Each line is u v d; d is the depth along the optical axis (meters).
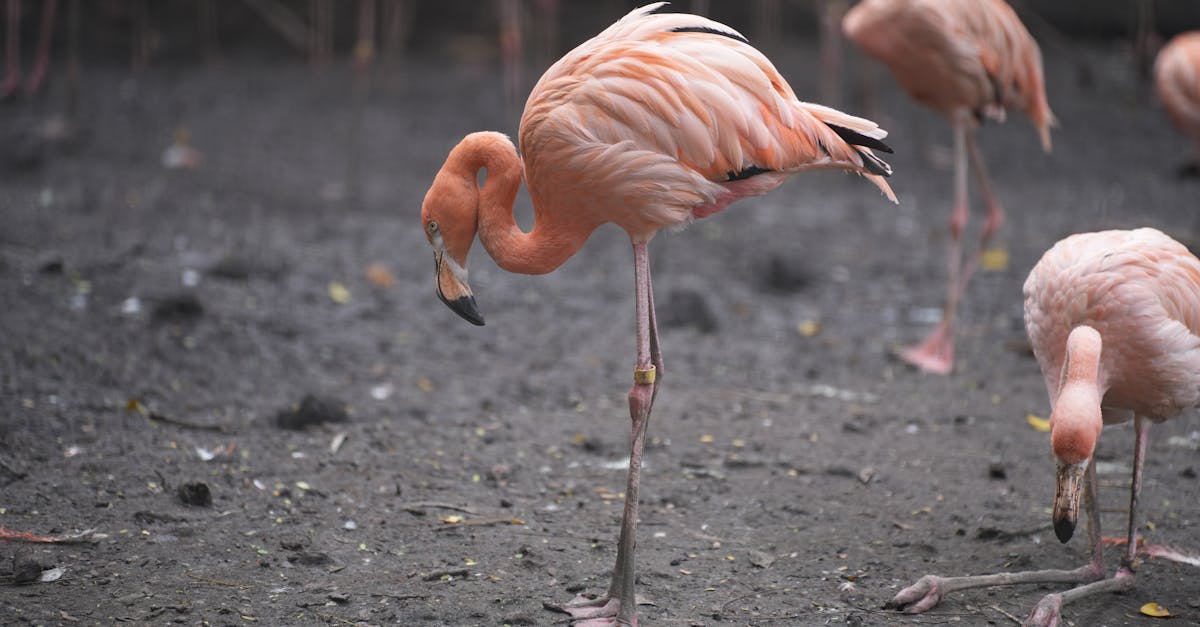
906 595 6.21
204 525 7.02
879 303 13.23
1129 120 23.75
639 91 5.78
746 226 16.56
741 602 6.30
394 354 10.83
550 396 10.02
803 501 7.84
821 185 19.38
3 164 16.23
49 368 9.29
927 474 8.34
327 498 7.57
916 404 10.00
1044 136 11.02
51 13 20.66
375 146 20.08
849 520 7.52
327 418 9.01
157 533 6.88
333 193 16.81
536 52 27.98
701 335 11.96
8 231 12.86
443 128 21.58
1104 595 6.39
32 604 5.92
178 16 26.66
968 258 15.01
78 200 14.80
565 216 6.14
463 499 7.69
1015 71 10.49
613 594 6.05
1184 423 9.55
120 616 5.84
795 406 9.92
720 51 5.98
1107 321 5.98
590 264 14.54
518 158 6.19
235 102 22.78
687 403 9.94
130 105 21.31
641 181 5.85
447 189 6.17
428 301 12.53
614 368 10.84
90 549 6.61
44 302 10.66
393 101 23.77
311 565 6.59
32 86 20.72
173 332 10.45
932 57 10.28
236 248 13.38
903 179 19.45
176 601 6.04
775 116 6.00
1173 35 27.34
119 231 13.52
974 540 7.18
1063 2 28.19
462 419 9.34
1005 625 6.07
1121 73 25.88
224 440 8.48
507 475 8.15
